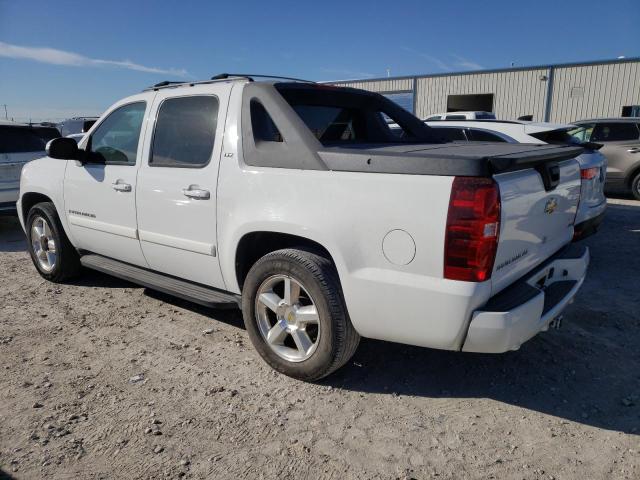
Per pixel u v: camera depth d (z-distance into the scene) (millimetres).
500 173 2518
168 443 2652
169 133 3852
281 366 3295
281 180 3088
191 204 3607
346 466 2492
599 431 2770
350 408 2990
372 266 2760
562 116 20953
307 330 3236
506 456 2568
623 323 4184
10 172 7730
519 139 6477
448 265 2514
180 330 4074
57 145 4324
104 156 4430
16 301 4746
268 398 3078
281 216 3068
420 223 2561
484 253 2457
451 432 2771
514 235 2676
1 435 2709
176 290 3834
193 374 3361
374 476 2424
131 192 4055
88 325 4172
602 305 4594
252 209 3221
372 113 4574
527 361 3564
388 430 2781
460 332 2572
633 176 10828
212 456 2557
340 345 3004
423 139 4547
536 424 2838
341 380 3309
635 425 2816
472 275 2477
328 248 2891
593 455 2570
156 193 3848
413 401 3074
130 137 4199
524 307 2600
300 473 2441
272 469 2469
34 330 4070
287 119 3156
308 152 3012
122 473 2432
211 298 3643
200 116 3662
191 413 2920
